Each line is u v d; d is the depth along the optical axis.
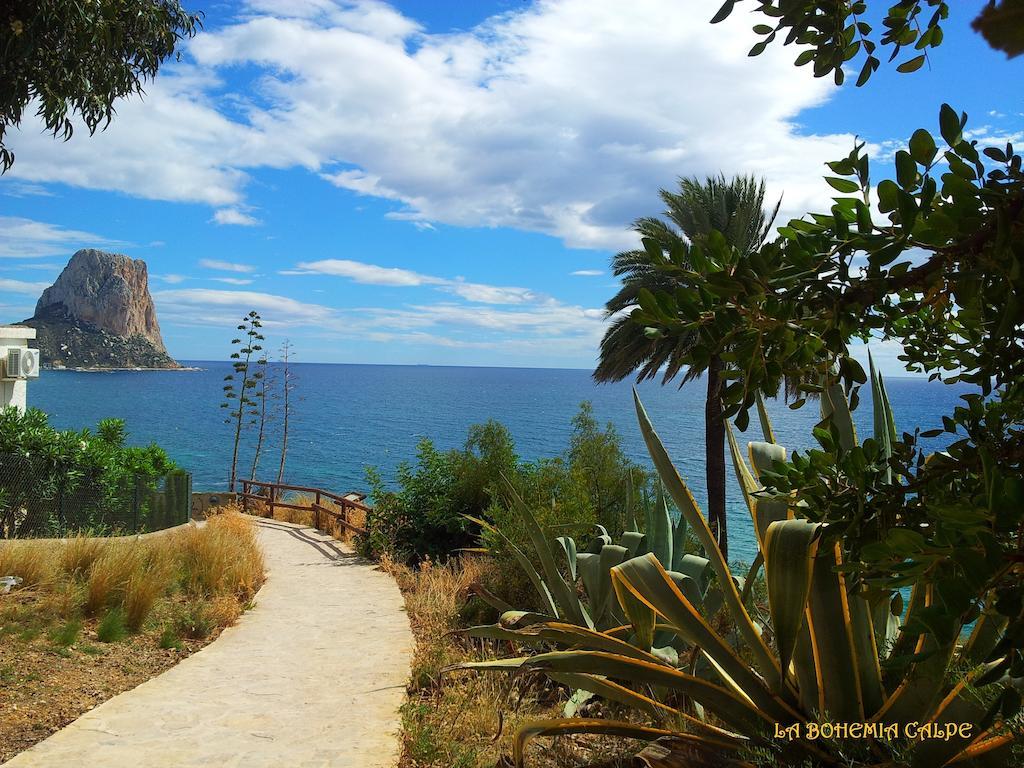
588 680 3.95
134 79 7.29
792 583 3.23
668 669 3.68
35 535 11.95
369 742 5.01
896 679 3.39
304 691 6.15
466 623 8.38
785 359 1.65
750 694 3.71
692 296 1.62
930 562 1.35
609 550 5.92
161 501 13.82
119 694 5.84
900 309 1.57
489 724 5.08
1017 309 1.36
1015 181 1.35
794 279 1.51
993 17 0.89
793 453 1.86
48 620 7.23
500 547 9.05
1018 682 2.41
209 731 5.14
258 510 21.80
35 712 5.26
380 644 7.85
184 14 7.47
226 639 7.93
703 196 16.91
